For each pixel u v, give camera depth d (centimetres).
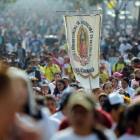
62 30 6538
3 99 794
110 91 2227
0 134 795
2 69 807
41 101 1245
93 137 938
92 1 11662
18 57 4959
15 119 822
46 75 3447
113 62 4272
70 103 970
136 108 1065
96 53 2486
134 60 3316
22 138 807
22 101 863
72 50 2505
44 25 11819
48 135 973
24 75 873
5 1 13688
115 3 9719
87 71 2495
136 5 10762
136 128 1066
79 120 935
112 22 12288
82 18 2464
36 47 6188
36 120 933
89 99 987
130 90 2491
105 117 1221
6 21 15012
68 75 3538
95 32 2467
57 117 1444
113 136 968
